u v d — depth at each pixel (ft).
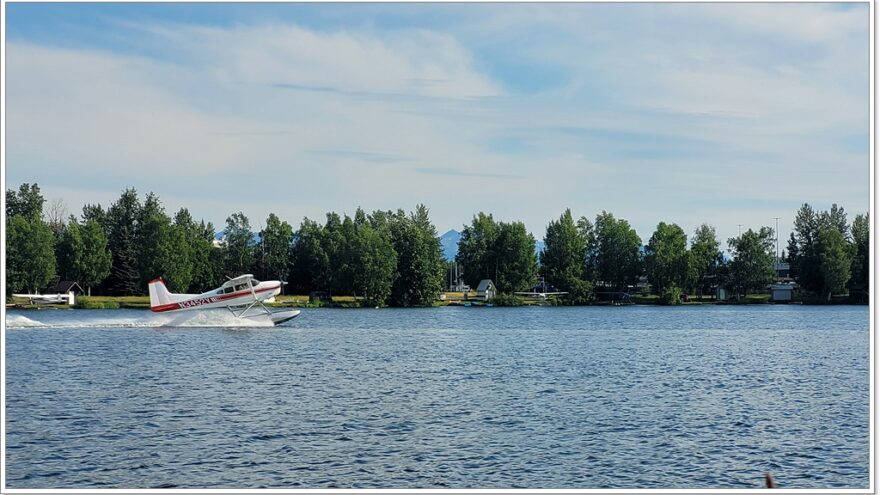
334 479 60.70
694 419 80.59
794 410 85.81
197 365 123.65
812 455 67.05
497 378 110.42
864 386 104.06
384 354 142.92
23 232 331.16
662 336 196.65
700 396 94.99
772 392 98.43
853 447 69.56
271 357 136.05
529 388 100.89
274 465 64.08
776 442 71.10
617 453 67.31
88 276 363.35
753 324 252.01
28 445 69.87
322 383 104.53
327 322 246.47
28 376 110.22
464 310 351.87
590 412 84.12
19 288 333.01
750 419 80.69
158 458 65.92
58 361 128.26
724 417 81.66
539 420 79.87
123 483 59.67
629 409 85.92
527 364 128.47
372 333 197.77
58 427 76.54
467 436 73.00
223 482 59.93
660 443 70.59
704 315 316.19
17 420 79.71
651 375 114.52
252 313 209.26
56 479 60.59
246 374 113.29
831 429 76.23
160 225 362.53
